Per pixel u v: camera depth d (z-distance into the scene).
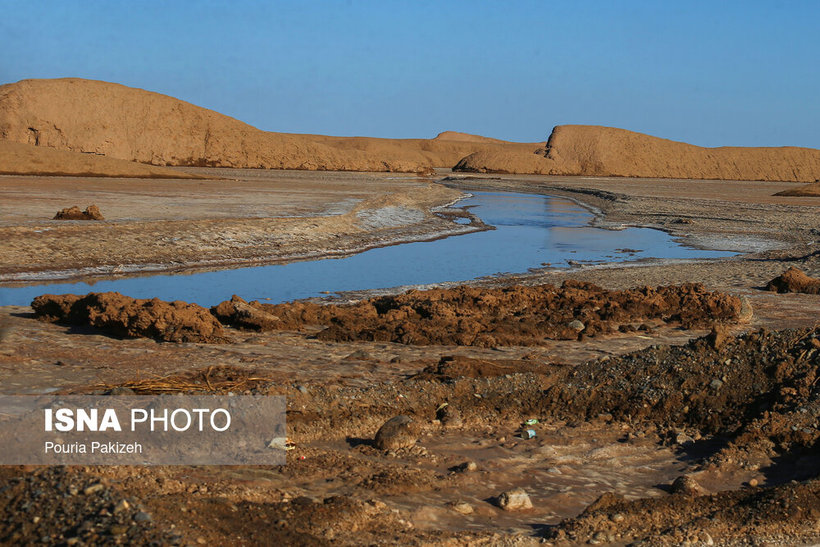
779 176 142.38
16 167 53.47
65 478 4.44
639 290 14.51
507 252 23.56
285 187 50.56
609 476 6.35
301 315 12.48
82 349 9.62
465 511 5.43
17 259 17.47
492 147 193.62
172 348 9.94
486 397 8.05
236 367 8.88
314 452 6.32
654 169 138.38
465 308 13.47
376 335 11.18
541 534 5.12
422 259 21.62
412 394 7.86
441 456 6.59
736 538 5.11
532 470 6.39
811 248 25.11
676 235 29.61
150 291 15.73
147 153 108.25
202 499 4.83
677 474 6.42
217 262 19.67
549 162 131.00
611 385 8.14
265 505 4.96
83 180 49.81
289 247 22.23
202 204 32.88
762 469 6.43
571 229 32.00
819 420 6.89
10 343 9.72
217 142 112.69
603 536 5.03
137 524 4.05
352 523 4.88
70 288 15.71
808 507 5.45
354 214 29.61
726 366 7.91
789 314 14.04
